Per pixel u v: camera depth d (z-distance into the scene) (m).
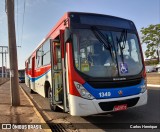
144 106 9.74
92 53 6.70
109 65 6.72
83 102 6.24
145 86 7.25
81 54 6.57
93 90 6.29
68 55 6.57
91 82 6.33
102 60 6.71
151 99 11.74
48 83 10.19
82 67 6.45
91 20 7.04
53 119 8.12
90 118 7.97
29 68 18.88
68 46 6.59
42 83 11.34
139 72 7.16
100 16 7.23
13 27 10.62
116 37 7.18
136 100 6.92
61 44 7.00
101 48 6.85
